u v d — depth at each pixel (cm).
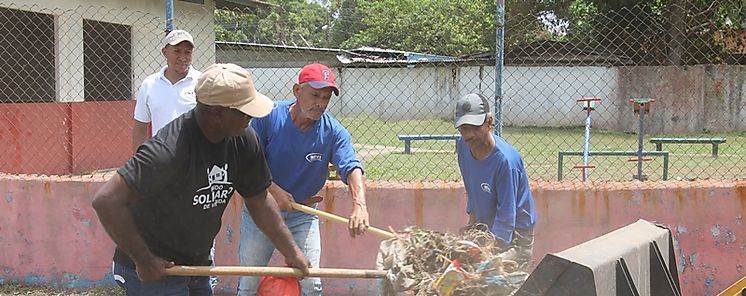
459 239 372
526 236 417
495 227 405
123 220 300
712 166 1387
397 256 367
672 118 2381
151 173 300
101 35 1359
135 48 1321
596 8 2528
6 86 1242
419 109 2728
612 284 299
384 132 2172
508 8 2612
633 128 2433
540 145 1859
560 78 2503
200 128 314
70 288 588
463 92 2700
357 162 439
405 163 1366
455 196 546
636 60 2356
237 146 331
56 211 585
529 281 293
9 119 1060
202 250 346
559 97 2272
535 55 2456
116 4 1270
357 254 560
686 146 1823
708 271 536
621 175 1256
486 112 396
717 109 2362
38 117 1099
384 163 1368
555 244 544
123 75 1345
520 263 413
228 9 1670
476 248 362
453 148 1667
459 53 3988
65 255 588
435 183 556
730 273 534
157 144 304
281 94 2447
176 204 316
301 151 435
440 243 365
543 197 543
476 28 3981
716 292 536
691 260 536
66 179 585
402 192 550
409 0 4234
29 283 593
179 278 340
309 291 444
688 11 1862
